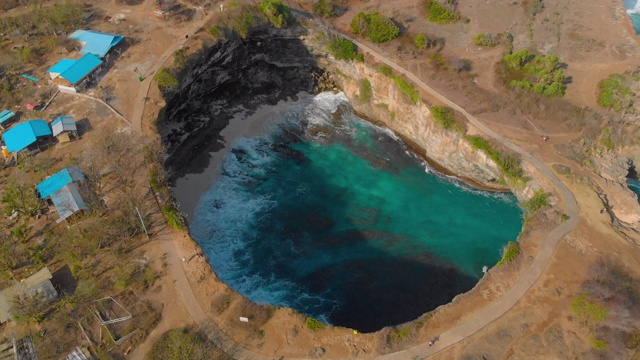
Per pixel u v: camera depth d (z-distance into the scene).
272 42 76.75
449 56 74.50
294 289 54.28
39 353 41.06
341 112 77.94
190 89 70.69
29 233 50.19
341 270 56.53
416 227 61.59
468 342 43.00
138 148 57.50
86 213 51.25
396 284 54.75
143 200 53.69
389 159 71.06
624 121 64.06
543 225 52.81
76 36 72.19
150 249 49.62
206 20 76.00
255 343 42.84
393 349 42.59
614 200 56.06
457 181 67.25
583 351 41.84
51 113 62.72
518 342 42.84
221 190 66.25
